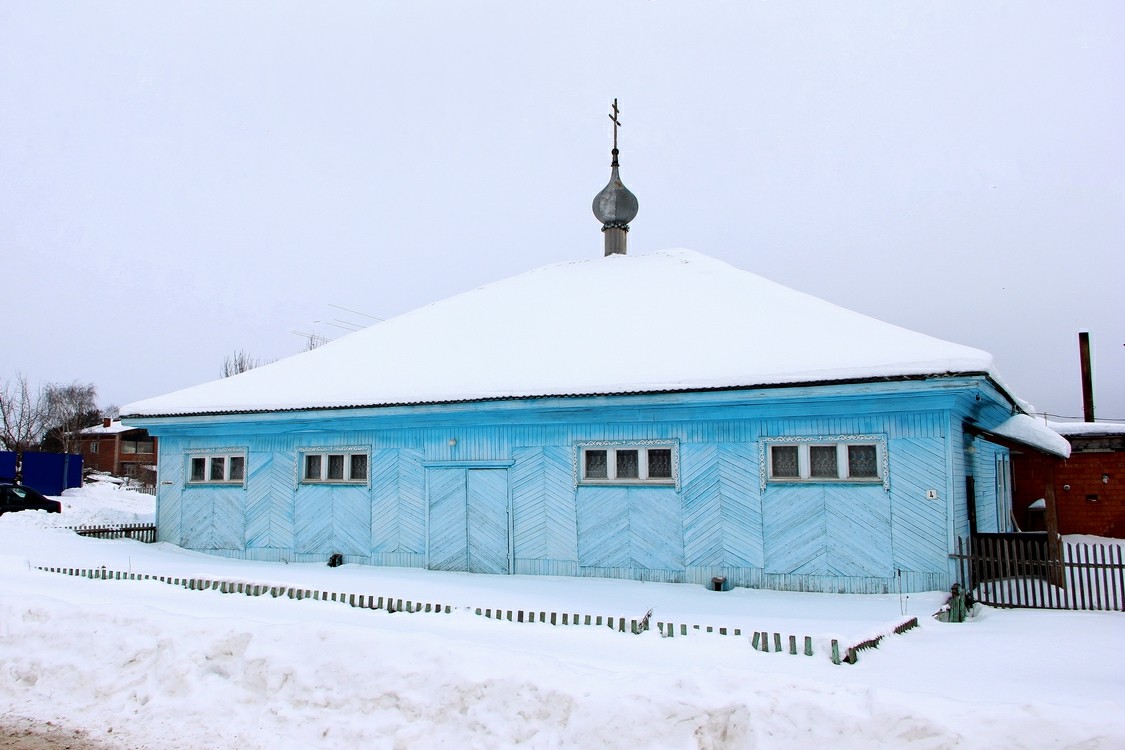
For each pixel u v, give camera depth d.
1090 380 27.88
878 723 5.79
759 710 6.07
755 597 11.98
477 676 6.95
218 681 7.80
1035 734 5.51
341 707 7.07
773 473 12.77
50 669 8.51
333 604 10.87
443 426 15.42
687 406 13.16
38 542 17.69
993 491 16.72
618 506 13.80
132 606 9.61
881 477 12.02
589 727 6.21
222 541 17.77
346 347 18.98
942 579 11.56
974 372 11.03
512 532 14.59
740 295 16.11
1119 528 20.39
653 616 10.40
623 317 16.28
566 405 13.78
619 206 20.53
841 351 12.50
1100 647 8.52
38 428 65.44
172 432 18.77
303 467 17.02
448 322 18.59
